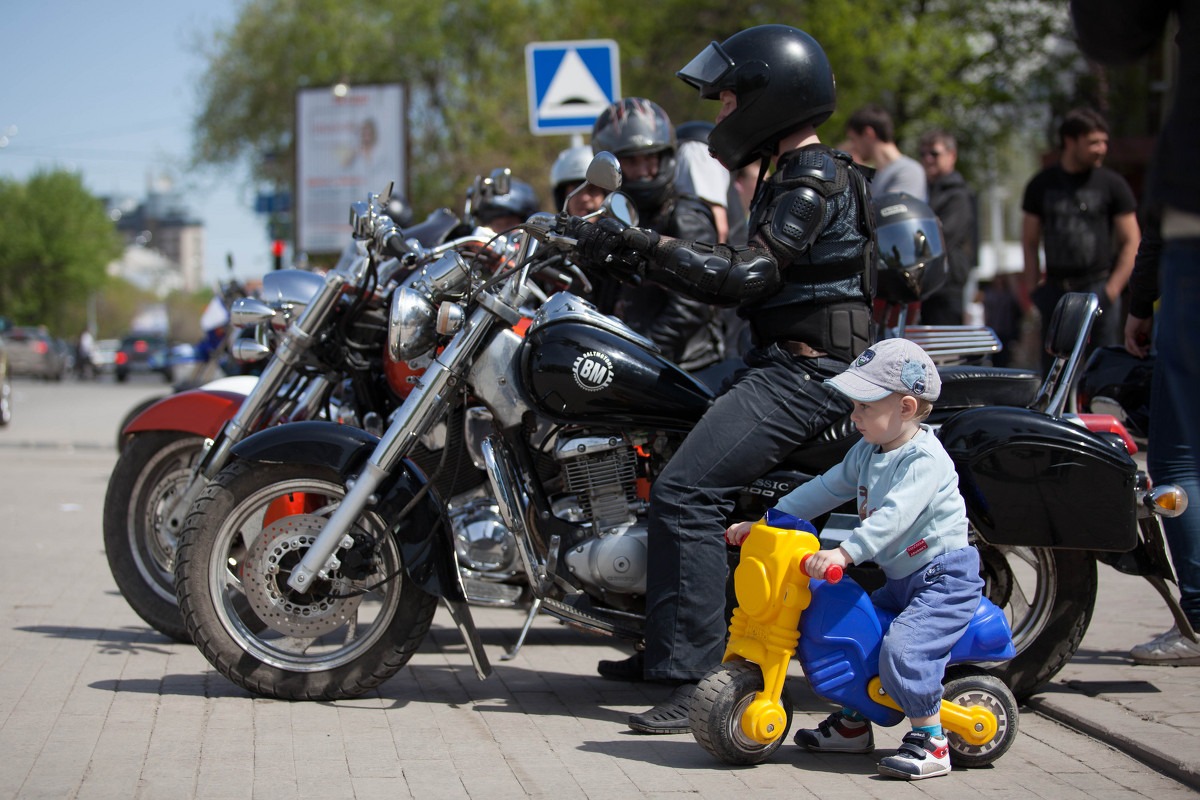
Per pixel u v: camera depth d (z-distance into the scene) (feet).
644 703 14.39
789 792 11.27
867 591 13.19
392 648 13.91
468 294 13.83
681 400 13.57
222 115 123.85
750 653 11.91
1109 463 12.81
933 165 26.99
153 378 153.07
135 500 16.87
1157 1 9.16
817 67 13.35
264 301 16.55
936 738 11.66
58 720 12.96
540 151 99.04
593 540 13.57
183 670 15.21
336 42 113.70
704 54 13.69
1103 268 22.88
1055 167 23.26
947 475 11.68
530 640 17.88
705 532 12.84
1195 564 15.03
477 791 11.13
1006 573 14.19
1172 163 8.44
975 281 67.67
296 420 16.51
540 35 109.70
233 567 15.40
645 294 18.15
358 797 10.89
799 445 13.20
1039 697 14.33
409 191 66.18
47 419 65.98
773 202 12.95
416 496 13.69
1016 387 14.16
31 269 288.30
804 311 13.10
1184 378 8.32
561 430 13.85
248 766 11.64
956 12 73.87
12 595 19.67
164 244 552.00
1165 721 13.23
